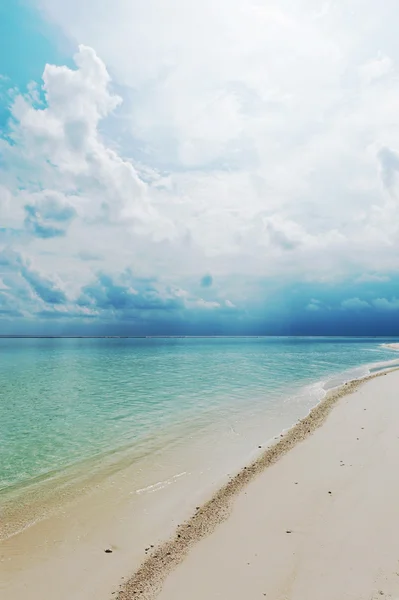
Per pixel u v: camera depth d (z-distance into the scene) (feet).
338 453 33.58
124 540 21.54
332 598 15.28
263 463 32.76
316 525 21.25
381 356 189.67
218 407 59.06
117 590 16.98
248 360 167.32
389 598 14.98
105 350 282.77
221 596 15.96
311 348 296.51
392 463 29.84
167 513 24.66
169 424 48.91
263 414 53.26
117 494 28.12
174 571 18.12
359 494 24.66
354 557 17.94
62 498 27.71
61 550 20.63
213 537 21.02
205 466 33.22
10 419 54.95
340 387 75.66
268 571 17.47
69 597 16.62
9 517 24.76
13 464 35.53
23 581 17.88
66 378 104.17
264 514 23.17
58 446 41.04
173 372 116.26
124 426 48.91
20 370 127.95
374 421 44.50
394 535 19.52
